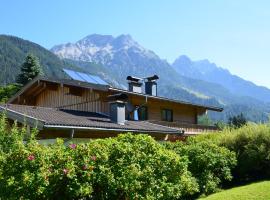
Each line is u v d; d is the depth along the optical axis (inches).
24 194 295.3
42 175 298.8
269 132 650.8
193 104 1226.6
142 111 1101.1
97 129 687.7
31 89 1069.8
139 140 394.9
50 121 624.7
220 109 1359.5
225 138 679.7
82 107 1006.4
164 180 388.2
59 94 1062.4
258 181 610.2
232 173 634.8
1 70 5132.9
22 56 6072.8
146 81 1214.3
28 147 317.7
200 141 660.7
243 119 2305.6
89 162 330.3
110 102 834.2
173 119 1221.1
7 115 658.8
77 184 315.6
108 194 344.5
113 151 355.9
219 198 465.4
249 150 636.1
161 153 393.4
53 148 331.3
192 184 500.7
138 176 355.9
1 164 305.0
